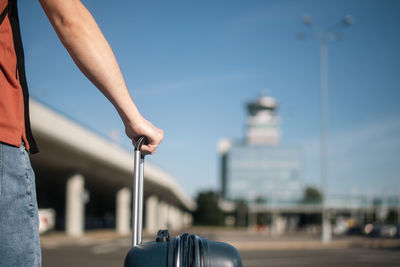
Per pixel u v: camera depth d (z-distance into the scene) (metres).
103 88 1.30
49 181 39.75
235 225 129.62
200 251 1.39
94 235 37.28
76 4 1.22
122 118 1.44
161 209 75.81
